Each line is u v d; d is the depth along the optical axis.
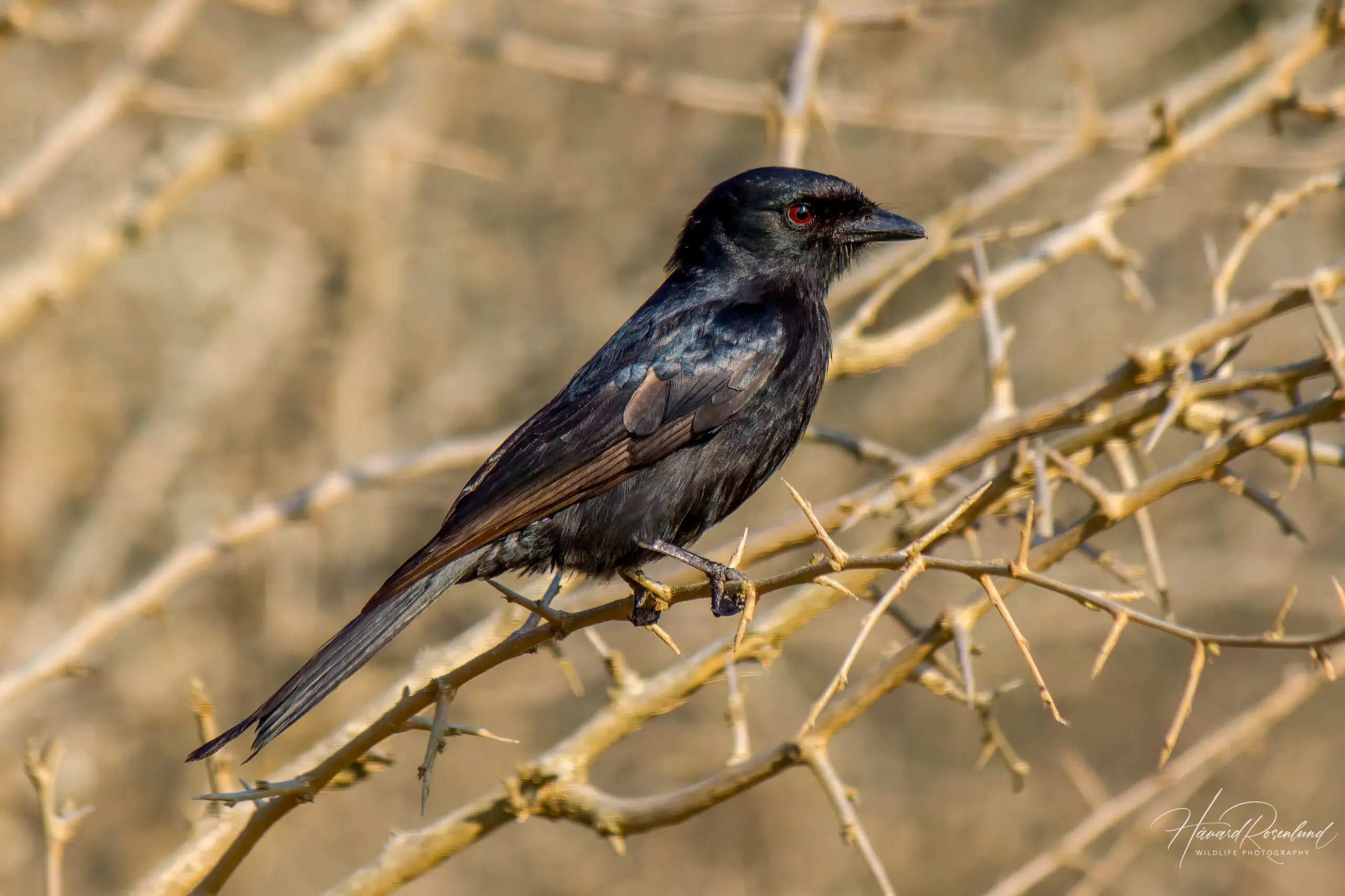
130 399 16.05
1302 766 15.91
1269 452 6.37
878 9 9.35
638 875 16.20
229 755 5.50
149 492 14.21
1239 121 7.89
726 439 7.27
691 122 16.86
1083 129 8.89
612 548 6.98
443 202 17.22
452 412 16.16
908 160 15.29
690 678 6.11
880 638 15.59
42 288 9.13
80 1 13.41
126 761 14.26
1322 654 4.45
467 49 9.88
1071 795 16.48
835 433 7.64
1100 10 18.53
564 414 7.11
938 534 4.38
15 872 13.52
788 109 8.47
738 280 7.83
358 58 9.62
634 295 16.75
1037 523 6.03
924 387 17.09
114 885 13.88
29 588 15.00
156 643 14.55
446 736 4.96
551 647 6.25
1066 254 7.56
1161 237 16.48
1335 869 15.09
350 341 15.30
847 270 8.30
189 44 14.86
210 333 16.31
